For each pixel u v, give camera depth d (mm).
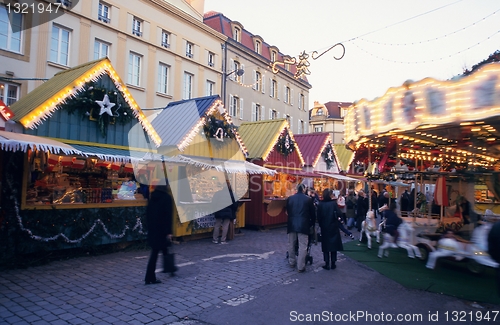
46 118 7473
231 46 27531
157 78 21094
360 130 8312
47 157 8445
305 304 5336
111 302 5156
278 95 34562
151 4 20641
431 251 8242
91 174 9602
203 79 24578
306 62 10602
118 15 18766
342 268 7793
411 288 6285
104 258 7996
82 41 16938
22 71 14625
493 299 5676
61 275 6500
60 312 4703
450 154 11789
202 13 25359
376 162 14000
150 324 4445
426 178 14125
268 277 6801
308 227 7422
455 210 9312
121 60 18875
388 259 8789
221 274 6930
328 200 7738
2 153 6902
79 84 8078
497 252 3945
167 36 22016
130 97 9164
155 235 6148
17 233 7008
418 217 12609
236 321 4625
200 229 10977
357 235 13180
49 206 7449
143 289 5816
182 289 5879
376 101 7652
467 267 7488
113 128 8867
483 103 5703
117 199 9039
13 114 6898
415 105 6715
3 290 5527
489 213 10273
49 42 15539
